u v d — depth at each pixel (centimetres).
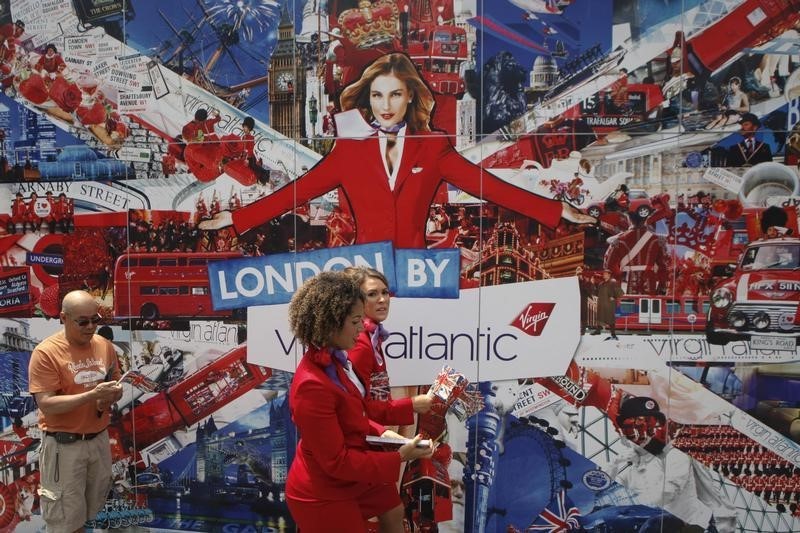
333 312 243
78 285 395
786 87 337
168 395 389
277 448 382
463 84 351
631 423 355
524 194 352
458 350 362
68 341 331
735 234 344
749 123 340
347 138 362
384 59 355
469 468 365
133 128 384
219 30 370
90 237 392
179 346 387
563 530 363
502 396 361
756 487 352
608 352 354
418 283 362
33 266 398
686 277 347
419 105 355
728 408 350
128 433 394
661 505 356
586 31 343
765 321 346
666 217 347
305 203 369
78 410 331
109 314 392
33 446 408
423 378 366
